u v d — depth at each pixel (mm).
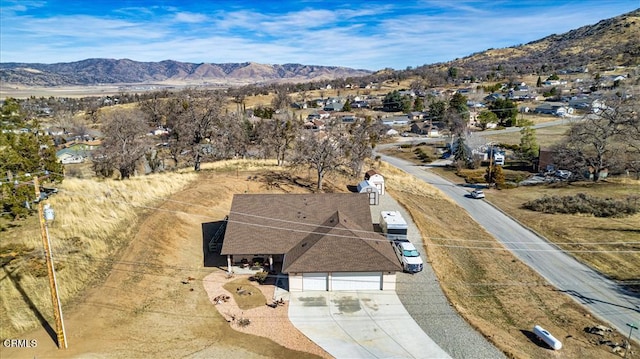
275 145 65062
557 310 26953
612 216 45531
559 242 39500
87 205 32625
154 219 33438
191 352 20234
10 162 30688
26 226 28578
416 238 36625
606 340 23438
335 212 33312
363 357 20797
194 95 91125
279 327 23094
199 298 25469
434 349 21594
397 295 27000
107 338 20422
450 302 26312
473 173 72250
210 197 41250
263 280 27969
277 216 32750
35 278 23438
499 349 21641
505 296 28484
